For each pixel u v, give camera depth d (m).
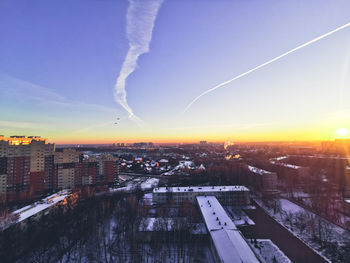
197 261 67.06
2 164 133.62
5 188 134.12
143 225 83.88
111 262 66.75
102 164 183.38
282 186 167.00
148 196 145.62
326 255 68.81
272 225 94.88
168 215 103.12
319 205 111.31
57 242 78.88
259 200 135.75
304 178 179.00
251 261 55.09
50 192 156.75
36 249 75.00
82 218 100.69
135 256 69.38
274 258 66.19
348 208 103.62
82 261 68.31
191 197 127.56
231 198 127.25
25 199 129.25
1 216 86.75
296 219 99.19
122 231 88.31
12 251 70.88
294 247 74.62
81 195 137.38
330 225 90.69
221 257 57.62
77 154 173.50
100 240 80.94
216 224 82.06
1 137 150.50
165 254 70.50
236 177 187.38
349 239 78.69
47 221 95.75
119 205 120.38
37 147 150.38
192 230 82.19
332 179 179.62
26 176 143.75
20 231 81.50
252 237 83.12
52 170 160.88
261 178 157.50
